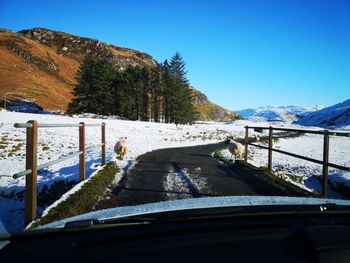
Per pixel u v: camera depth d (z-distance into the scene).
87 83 73.94
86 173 10.38
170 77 77.94
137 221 2.60
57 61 173.00
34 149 5.23
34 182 5.25
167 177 9.89
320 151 26.53
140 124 46.47
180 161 13.85
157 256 1.83
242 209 2.97
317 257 1.60
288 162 17.41
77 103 77.38
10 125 31.77
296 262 1.65
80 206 6.27
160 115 83.31
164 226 2.46
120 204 6.87
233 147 15.69
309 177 13.39
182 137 34.94
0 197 8.99
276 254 1.75
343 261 1.56
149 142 26.14
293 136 48.22
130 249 1.95
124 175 10.19
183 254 1.84
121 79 76.50
